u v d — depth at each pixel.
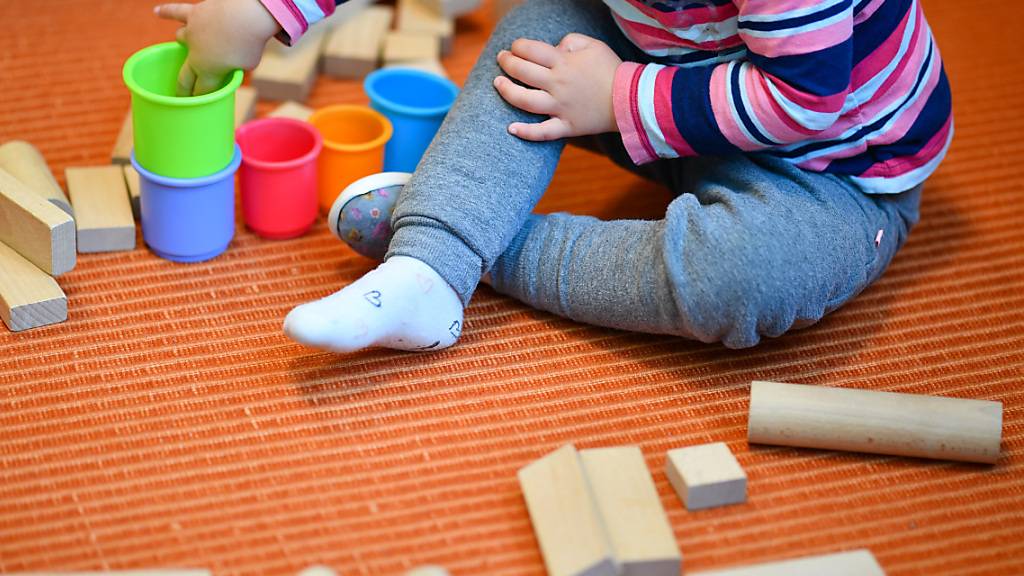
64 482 1.02
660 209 1.41
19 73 1.52
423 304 1.12
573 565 0.92
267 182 1.25
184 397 1.11
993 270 1.34
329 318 1.06
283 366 1.15
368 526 1.00
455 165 1.15
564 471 0.99
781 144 1.15
